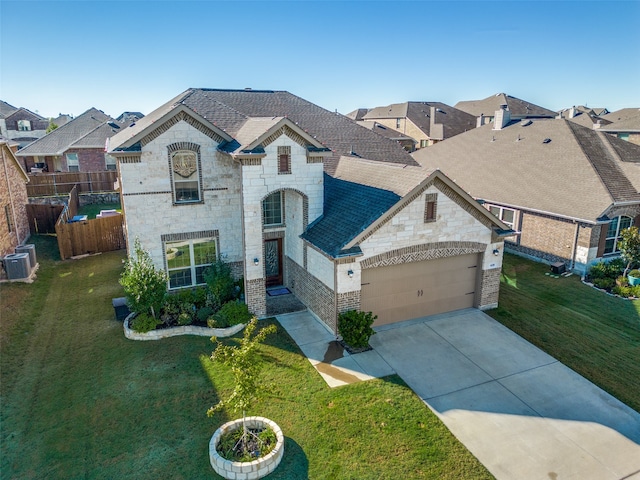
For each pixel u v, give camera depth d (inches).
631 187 897.5
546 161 1053.2
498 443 420.5
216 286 676.1
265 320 669.9
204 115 788.0
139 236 689.0
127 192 666.2
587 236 836.6
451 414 460.1
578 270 862.5
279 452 389.7
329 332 631.2
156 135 662.5
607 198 834.8
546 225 925.2
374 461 396.2
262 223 679.7
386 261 615.5
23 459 398.0
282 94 1043.9
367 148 954.7
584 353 579.8
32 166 1822.1
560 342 607.8
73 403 472.7
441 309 692.7
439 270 669.3
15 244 924.0
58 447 411.8
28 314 673.0
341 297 600.1
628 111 2244.1
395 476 380.2
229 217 739.4
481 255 687.7
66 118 3299.7
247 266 656.4
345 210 661.3
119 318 663.8
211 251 749.3
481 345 598.9
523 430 438.3
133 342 600.7
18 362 546.9
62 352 573.9
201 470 386.3
